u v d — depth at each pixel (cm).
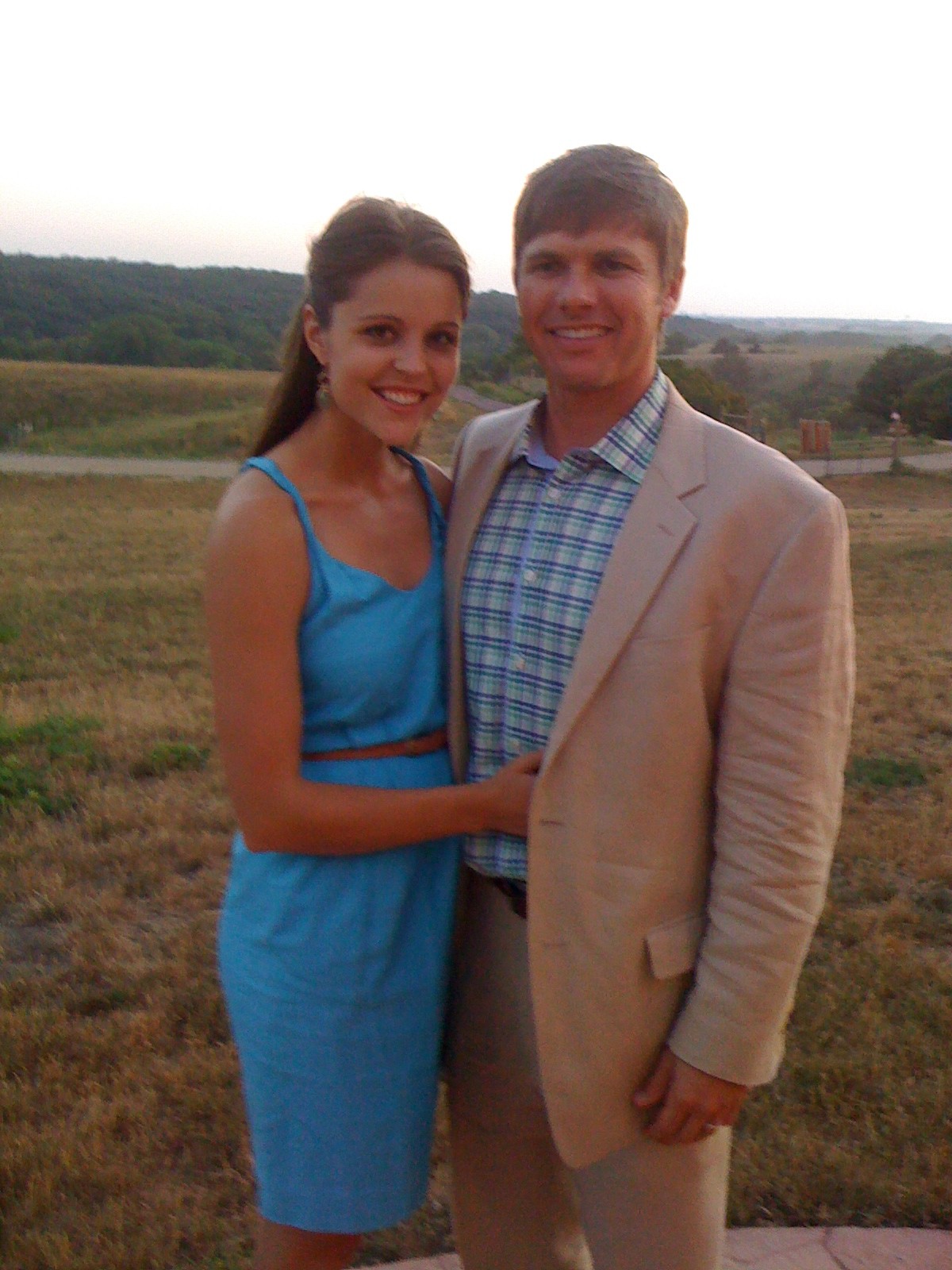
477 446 191
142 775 586
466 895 199
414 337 168
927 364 6062
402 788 179
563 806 163
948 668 875
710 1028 160
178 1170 287
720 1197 181
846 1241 257
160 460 3397
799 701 153
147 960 394
